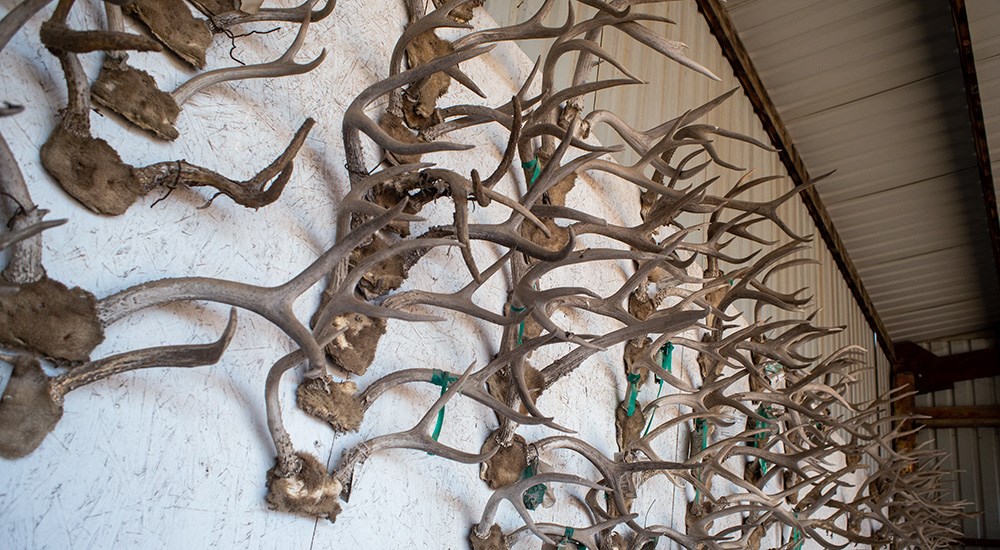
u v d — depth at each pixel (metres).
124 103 1.92
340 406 2.31
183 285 1.83
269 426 2.08
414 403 2.63
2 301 1.62
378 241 2.48
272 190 2.00
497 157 3.27
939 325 11.66
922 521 7.40
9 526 1.61
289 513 2.15
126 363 1.74
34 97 1.78
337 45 2.58
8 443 1.61
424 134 2.80
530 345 2.50
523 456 3.00
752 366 4.39
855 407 5.88
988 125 7.66
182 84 2.07
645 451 3.75
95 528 1.75
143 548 1.83
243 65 2.22
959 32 6.75
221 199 2.13
